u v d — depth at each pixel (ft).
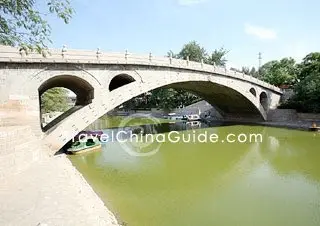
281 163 79.15
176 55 265.75
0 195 38.58
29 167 54.19
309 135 124.98
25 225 29.91
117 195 53.72
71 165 69.26
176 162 81.56
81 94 105.40
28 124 71.82
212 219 43.50
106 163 79.15
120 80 111.45
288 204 49.55
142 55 98.73
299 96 165.78
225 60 271.08
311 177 65.51
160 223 41.88
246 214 45.57
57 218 32.27
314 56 176.45
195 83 134.82
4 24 32.78
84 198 42.86
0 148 45.57
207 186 59.82
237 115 192.44
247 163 80.12
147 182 62.34
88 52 83.35
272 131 140.05
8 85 69.36
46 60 74.08
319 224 41.88
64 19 35.24
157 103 279.08
